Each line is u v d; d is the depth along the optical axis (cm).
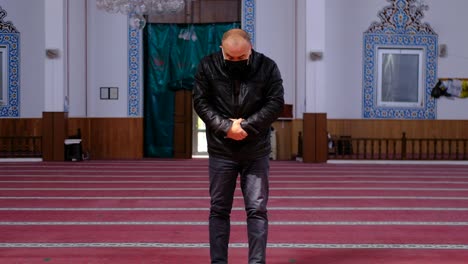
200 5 855
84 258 235
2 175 589
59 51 749
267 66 191
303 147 757
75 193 450
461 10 843
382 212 361
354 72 841
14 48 828
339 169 668
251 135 185
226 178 191
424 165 737
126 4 626
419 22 845
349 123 841
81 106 821
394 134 845
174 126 855
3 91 828
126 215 345
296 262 230
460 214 354
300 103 806
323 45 748
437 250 254
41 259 233
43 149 763
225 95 189
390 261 233
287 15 845
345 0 838
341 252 249
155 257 237
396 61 845
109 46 838
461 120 846
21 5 830
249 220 191
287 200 414
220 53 193
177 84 851
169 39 854
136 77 842
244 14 843
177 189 476
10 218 333
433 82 845
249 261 190
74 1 799
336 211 364
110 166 705
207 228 303
